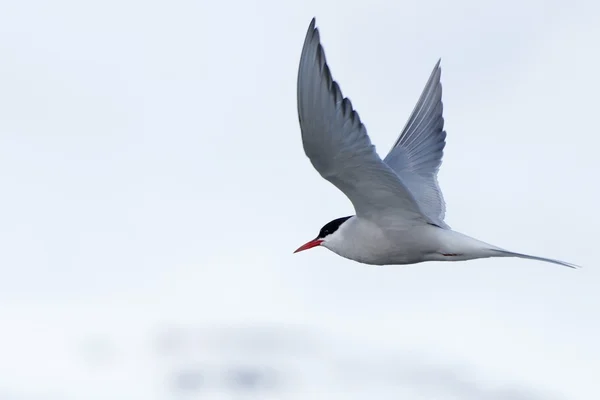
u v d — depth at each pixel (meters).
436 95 13.50
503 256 11.14
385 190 10.82
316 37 9.47
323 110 9.69
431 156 13.29
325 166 10.41
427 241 11.30
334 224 11.91
